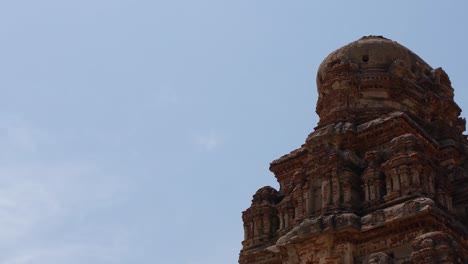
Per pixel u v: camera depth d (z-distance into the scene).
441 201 51.84
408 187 50.00
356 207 51.84
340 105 59.19
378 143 55.66
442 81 64.31
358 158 55.19
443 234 45.59
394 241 48.66
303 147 60.38
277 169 61.84
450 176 56.44
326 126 57.50
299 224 52.88
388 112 58.59
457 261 45.28
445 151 57.81
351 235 49.91
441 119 61.53
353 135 56.12
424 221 47.59
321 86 62.78
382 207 50.66
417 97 61.66
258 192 60.88
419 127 56.78
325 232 49.81
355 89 59.94
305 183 54.97
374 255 47.78
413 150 51.53
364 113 58.50
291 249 51.75
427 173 51.28
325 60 64.38
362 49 62.66
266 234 58.09
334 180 52.78
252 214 59.56
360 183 53.31
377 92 60.22
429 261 44.62
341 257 49.38
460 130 63.47
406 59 63.09
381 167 52.31
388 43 63.22
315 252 50.38
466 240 51.22
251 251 57.53
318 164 54.12
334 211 51.41
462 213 54.53
